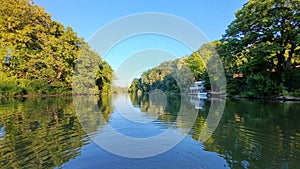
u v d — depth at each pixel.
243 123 9.65
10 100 22.62
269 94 23.91
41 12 36.47
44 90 32.41
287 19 24.41
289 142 6.63
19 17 33.47
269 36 25.48
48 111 13.65
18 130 8.30
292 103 18.36
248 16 26.25
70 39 37.91
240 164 5.11
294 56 26.17
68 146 6.45
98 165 5.13
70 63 36.25
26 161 5.30
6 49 30.11
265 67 26.69
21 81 30.03
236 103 19.27
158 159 5.50
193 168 4.97
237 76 29.58
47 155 5.70
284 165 5.00
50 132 8.08
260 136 7.37
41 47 34.72
